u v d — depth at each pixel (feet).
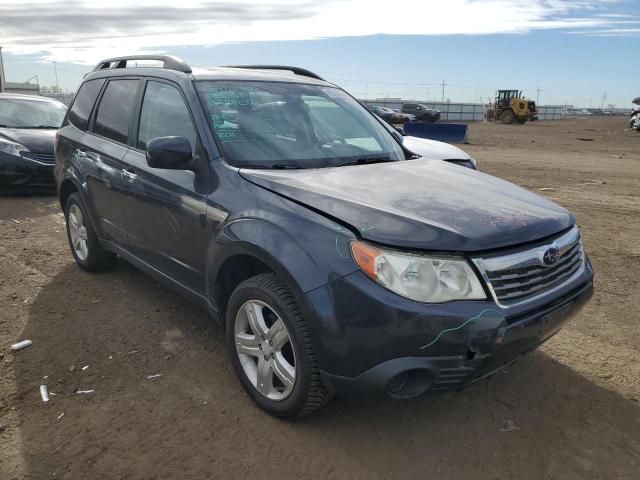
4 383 10.98
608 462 9.06
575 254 10.15
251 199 9.97
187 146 10.84
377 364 8.18
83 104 16.70
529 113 158.10
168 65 13.39
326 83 14.92
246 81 12.99
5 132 28.40
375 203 9.09
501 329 8.20
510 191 10.87
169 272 12.53
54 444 9.25
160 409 10.23
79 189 15.65
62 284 16.12
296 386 9.20
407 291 8.05
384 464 8.91
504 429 9.85
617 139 90.38
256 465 8.84
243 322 10.30
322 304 8.45
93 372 11.46
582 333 13.64
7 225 22.76
